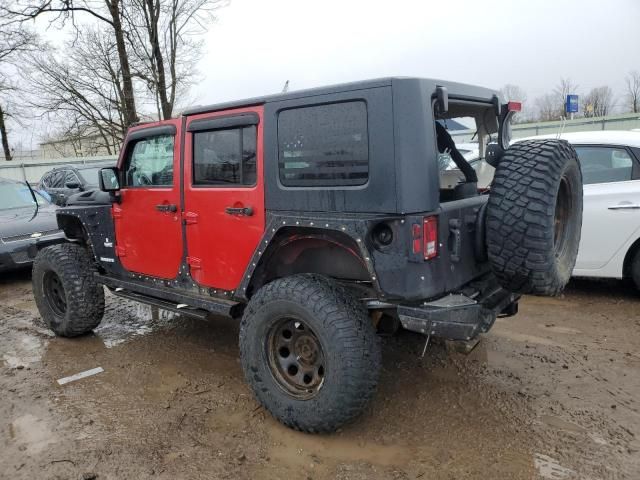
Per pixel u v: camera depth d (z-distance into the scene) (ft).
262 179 10.35
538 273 8.55
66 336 15.84
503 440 9.50
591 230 16.58
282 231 10.03
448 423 10.15
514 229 8.53
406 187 8.47
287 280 9.72
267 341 10.07
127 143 13.70
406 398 11.17
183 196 12.14
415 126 8.45
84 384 12.62
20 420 10.97
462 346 11.22
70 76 55.77
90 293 15.26
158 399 11.68
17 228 23.65
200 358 14.01
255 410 10.98
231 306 11.19
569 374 12.07
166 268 13.03
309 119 9.50
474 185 11.06
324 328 8.98
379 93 8.57
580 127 65.57
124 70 44.91
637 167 16.16
